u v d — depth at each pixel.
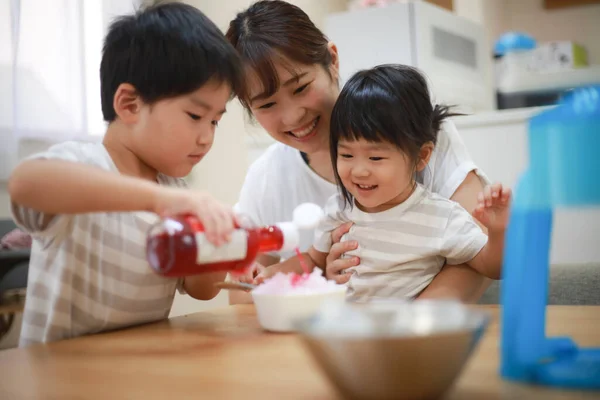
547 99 2.68
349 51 2.19
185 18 0.95
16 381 0.60
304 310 0.80
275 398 0.51
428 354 0.45
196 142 0.97
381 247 1.23
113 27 1.00
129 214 1.01
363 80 1.22
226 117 2.39
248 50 1.22
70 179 0.76
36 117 2.05
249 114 1.42
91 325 0.98
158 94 0.93
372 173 1.17
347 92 1.21
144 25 0.95
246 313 1.00
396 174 1.18
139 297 1.01
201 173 2.45
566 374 0.52
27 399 0.54
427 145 1.27
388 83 1.19
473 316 0.50
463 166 1.35
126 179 0.77
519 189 0.55
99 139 2.23
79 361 0.69
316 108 1.29
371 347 0.45
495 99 2.79
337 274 1.24
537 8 3.64
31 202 0.79
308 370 0.60
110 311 0.98
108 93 0.99
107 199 0.76
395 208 1.23
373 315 0.52
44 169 0.78
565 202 0.50
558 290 1.44
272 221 1.57
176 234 0.70
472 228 1.19
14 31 1.98
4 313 1.84
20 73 2.01
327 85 1.30
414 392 0.47
